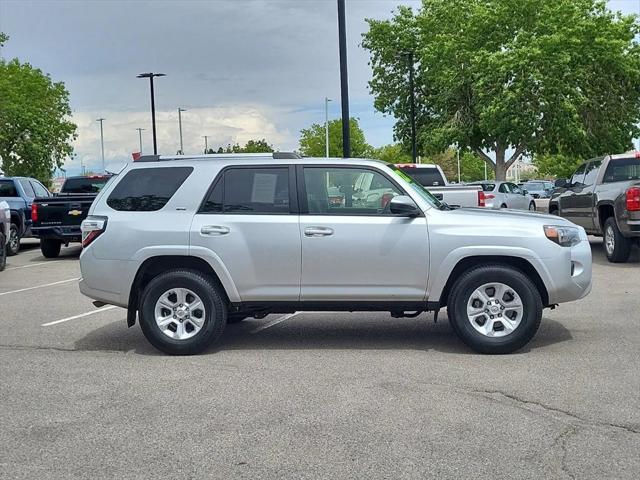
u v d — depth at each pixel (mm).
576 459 4348
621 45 32375
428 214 6965
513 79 31797
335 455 4469
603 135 35281
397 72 40062
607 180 13805
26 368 6695
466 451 4492
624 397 5496
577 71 32031
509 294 6871
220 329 7086
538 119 31828
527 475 4137
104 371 6555
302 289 7020
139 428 5020
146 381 6203
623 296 9914
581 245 7059
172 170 7266
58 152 53906
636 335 7586
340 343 7539
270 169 7160
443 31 36094
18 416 5316
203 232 7000
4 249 14891
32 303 10523
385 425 4977
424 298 6980
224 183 7164
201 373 6430
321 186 7105
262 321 8797
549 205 17234
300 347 7383
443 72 34656
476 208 7590
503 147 36562
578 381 5934
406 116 40594
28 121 49250
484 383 5930
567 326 8070
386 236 6910
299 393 5762
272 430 4926
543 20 32125
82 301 10664
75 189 19703
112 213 7219
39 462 4449
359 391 5781
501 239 6820
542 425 4926
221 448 4621
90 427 5059
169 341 7055
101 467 4359
